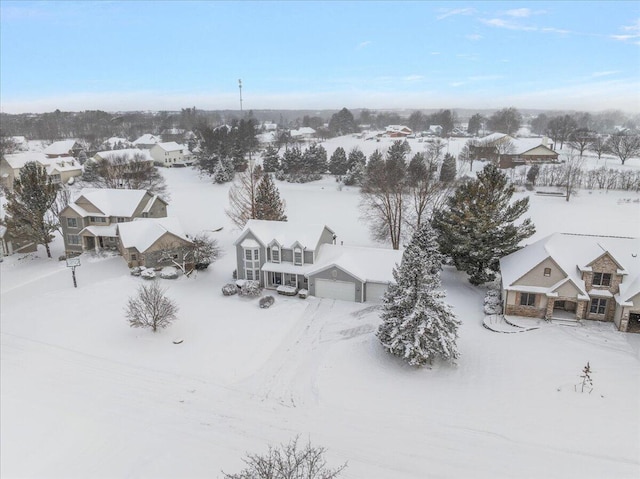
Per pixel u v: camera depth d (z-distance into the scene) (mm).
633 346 30484
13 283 45875
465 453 21703
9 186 89812
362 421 24234
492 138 114938
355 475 20500
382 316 30438
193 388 27672
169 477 20734
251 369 29625
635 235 58125
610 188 81250
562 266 34000
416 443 22469
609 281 33625
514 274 35156
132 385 28078
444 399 25844
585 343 31062
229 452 22250
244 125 132625
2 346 33031
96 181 91812
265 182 55500
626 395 25250
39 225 52250
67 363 30688
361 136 182125
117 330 35062
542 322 34156
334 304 39219
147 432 23828
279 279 43031
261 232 43000
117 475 20891
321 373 28625
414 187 63250
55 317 37500
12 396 26969
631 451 21203
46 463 21672
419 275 29250
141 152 105375
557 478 19984
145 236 47625
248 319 36594
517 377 27484
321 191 85625
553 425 23250
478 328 34250
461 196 41188
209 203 77688
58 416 25156
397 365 29359
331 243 45906
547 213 67375
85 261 50781
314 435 23281
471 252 40094
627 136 113312
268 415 25031
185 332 34594
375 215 61500
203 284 44156
